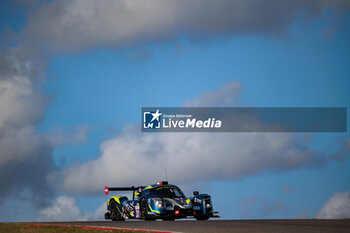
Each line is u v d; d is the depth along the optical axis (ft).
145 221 127.54
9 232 105.29
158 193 142.41
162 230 97.50
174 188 145.18
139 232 97.66
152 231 95.76
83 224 122.83
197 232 90.63
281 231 87.51
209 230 93.86
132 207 147.13
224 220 127.24
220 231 91.45
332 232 84.02
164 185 146.30
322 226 96.17
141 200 143.23
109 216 160.15
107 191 155.02
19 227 117.08
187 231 92.99
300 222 110.01
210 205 139.33
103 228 108.58
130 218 147.84
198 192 143.84
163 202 135.64
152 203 136.87
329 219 120.47
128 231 99.86
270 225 102.17
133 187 155.84
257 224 106.22
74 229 108.99
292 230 88.74
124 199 155.02
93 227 111.45
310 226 96.78
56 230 107.55
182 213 135.85
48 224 125.70
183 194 143.02
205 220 130.21
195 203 140.36
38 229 111.04
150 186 146.20
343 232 83.87
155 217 134.72
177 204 136.15
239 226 101.71
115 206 155.94
